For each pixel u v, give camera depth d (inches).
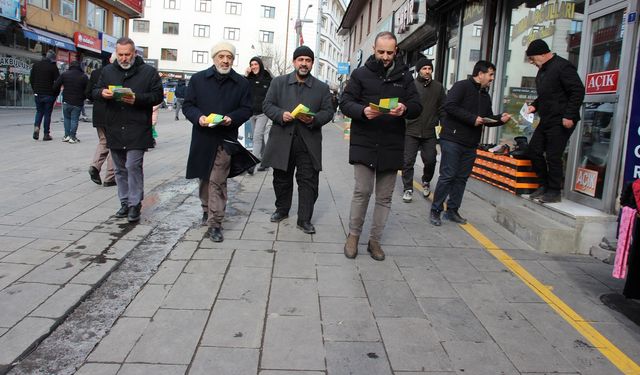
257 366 110.9
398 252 192.1
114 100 201.6
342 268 171.5
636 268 138.2
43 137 458.6
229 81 187.6
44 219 207.6
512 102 319.6
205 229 206.5
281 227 215.9
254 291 149.3
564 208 211.9
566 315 144.3
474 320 138.3
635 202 136.9
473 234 220.7
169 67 2149.4
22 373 104.8
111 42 1172.5
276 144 207.9
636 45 190.7
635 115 181.9
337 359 115.1
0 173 295.1
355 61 1170.6
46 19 920.9
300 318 134.0
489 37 351.6
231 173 197.2
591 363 119.1
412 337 127.1
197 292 146.9
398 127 176.6
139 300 140.5
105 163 339.6
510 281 167.8
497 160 270.5
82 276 151.6
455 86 225.0
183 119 904.9
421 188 321.1
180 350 116.0
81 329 123.8
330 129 854.5
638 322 140.6
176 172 332.2
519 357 120.1
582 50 225.1
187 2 2123.5
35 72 441.7
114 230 198.1
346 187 312.3
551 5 274.8
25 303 132.9
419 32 531.8
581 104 205.5
